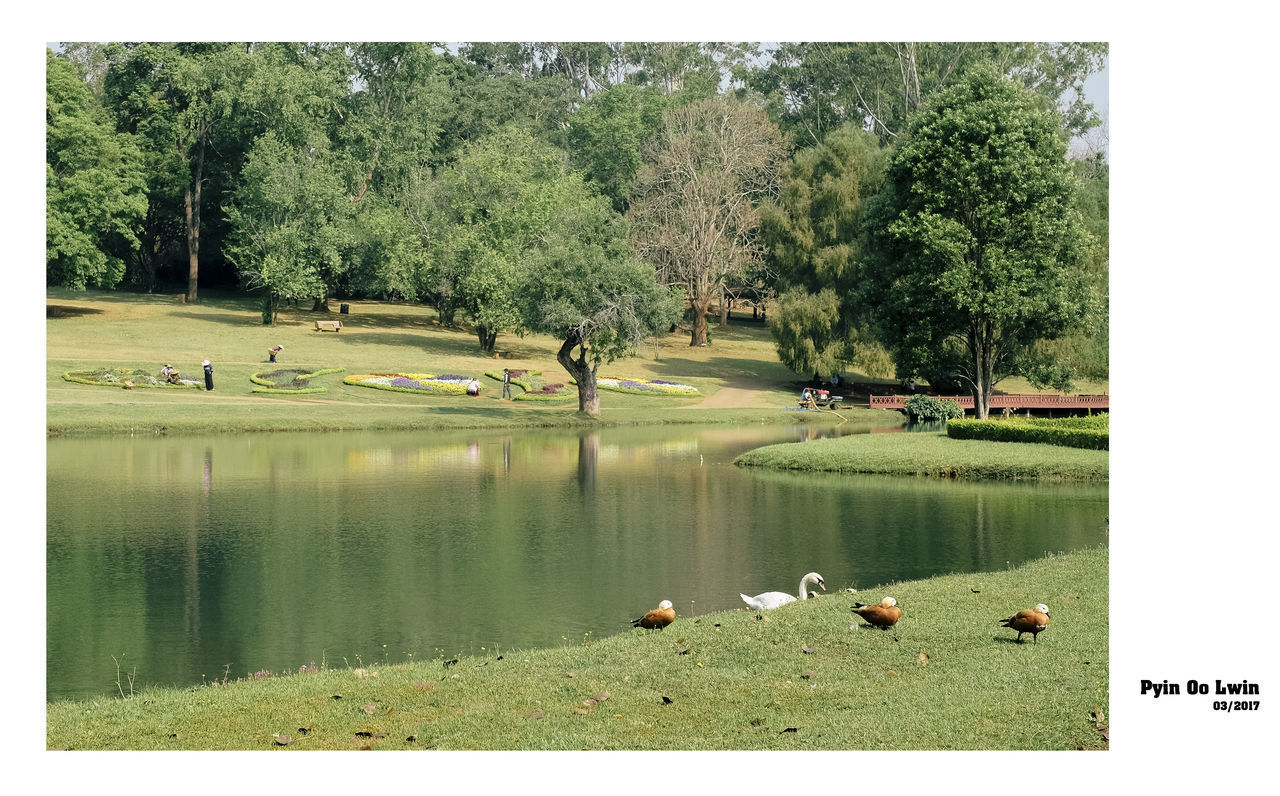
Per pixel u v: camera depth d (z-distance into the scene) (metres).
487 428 50.19
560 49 106.81
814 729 9.76
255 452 38.81
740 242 84.25
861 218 66.56
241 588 18.52
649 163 89.00
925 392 68.56
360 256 79.06
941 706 10.30
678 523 24.92
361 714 10.61
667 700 10.72
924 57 78.44
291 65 78.81
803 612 14.15
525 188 73.00
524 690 11.20
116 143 73.81
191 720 10.59
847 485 31.36
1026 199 44.47
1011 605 14.45
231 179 83.00
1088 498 28.47
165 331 69.56
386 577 19.33
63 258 69.94
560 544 22.42
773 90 93.44
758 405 61.69
